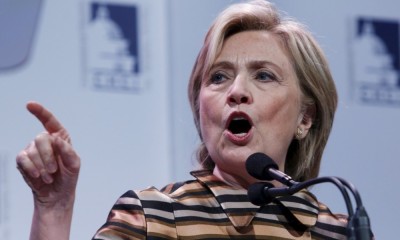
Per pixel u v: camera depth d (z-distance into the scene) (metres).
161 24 8.78
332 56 9.43
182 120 8.16
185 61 8.80
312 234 5.16
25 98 8.36
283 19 5.56
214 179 5.12
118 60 8.63
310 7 9.43
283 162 5.36
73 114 8.45
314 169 5.68
